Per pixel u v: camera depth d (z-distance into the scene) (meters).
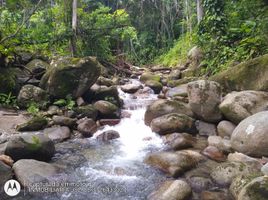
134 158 5.24
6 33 8.22
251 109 5.57
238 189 3.81
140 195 4.10
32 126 6.04
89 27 11.04
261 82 6.44
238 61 8.16
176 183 3.98
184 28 18.00
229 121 5.85
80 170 4.77
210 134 5.96
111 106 7.03
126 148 5.69
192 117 6.38
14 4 8.57
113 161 5.12
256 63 6.62
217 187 4.16
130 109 7.72
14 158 4.69
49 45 9.69
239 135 4.95
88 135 6.22
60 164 4.92
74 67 7.17
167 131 5.98
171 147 5.49
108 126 6.74
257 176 3.90
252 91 5.93
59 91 7.24
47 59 9.27
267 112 4.97
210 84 6.18
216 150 5.11
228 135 5.54
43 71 8.24
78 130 6.27
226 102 5.79
